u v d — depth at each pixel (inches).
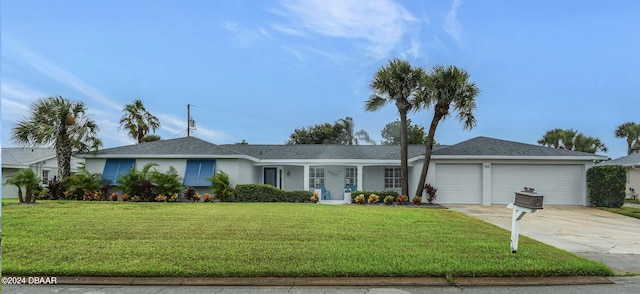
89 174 738.8
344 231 375.2
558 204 762.8
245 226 396.5
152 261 255.6
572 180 764.6
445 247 307.3
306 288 221.5
